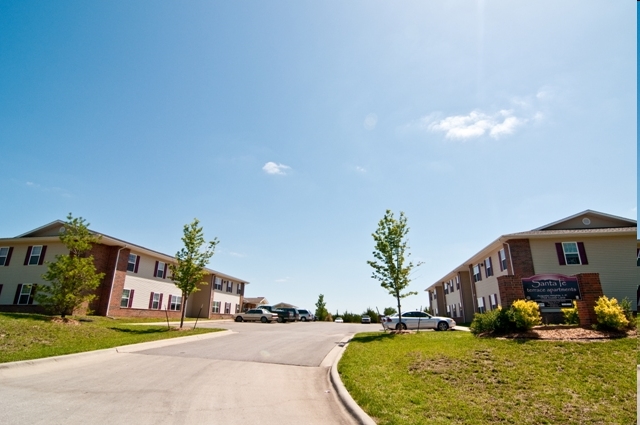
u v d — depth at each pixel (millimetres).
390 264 20719
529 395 6941
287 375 8805
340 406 6383
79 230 19266
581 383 7492
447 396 6879
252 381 7973
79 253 19359
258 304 57281
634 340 10430
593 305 12961
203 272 20922
